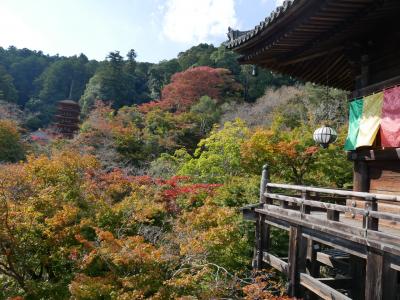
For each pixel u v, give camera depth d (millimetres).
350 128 6746
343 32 5641
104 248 6727
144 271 6375
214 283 6473
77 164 12828
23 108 50250
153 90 52375
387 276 3990
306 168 14688
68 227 7820
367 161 6430
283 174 14781
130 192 13328
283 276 7516
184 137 33125
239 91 44562
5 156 23688
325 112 24750
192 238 7996
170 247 7520
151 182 15398
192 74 42562
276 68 7430
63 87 55781
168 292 6016
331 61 7422
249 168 15062
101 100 41844
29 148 26078
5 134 24141
